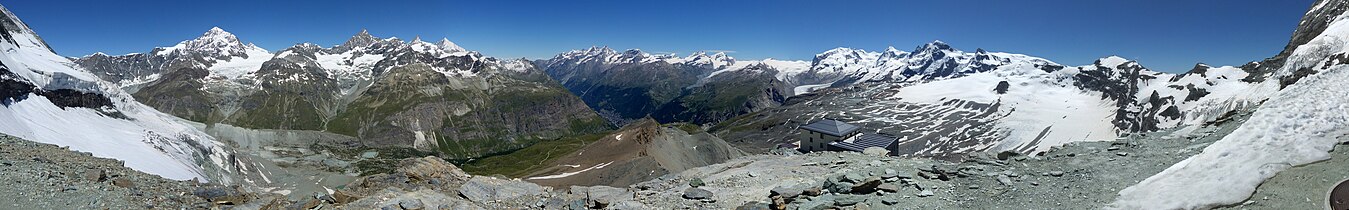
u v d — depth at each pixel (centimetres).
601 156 11762
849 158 4638
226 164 12619
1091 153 3581
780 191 3384
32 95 12338
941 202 2922
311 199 3055
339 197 3128
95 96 15162
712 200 3403
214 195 3008
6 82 11350
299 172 13862
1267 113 3634
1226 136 3356
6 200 2634
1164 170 2962
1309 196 2397
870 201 3016
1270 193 2483
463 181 4278
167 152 11156
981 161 3641
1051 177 3158
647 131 12350
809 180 3766
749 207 3128
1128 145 3678
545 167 12631
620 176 9200
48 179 2991
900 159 4422
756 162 4762
